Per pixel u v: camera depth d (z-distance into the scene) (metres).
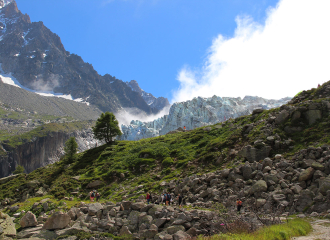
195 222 18.64
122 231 19.55
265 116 42.84
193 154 44.47
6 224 18.34
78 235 19.20
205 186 28.86
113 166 50.09
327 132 29.53
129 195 35.19
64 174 53.31
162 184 35.28
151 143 59.12
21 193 48.31
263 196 22.09
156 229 18.64
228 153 37.38
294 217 18.39
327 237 13.45
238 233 15.38
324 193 19.41
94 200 37.78
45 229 20.06
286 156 28.83
